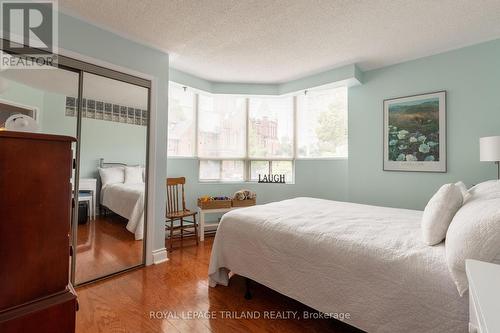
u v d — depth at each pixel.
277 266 1.72
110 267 2.38
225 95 3.93
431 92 2.82
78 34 2.09
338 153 3.71
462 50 2.64
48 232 0.96
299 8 2.00
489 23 2.21
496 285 0.66
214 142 3.97
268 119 4.08
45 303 0.94
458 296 1.05
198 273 2.42
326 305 1.46
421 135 2.88
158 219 2.69
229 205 3.56
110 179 2.36
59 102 2.05
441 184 2.77
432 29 2.31
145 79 2.57
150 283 2.21
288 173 4.10
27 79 1.91
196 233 3.35
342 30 2.33
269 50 2.75
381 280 1.27
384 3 1.94
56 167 0.99
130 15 2.08
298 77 3.61
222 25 2.24
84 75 2.16
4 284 0.87
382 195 3.17
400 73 3.03
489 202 1.21
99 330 1.58
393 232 1.57
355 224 1.75
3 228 0.86
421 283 1.15
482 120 2.53
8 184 0.87
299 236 1.64
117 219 2.42
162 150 2.72
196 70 3.37
